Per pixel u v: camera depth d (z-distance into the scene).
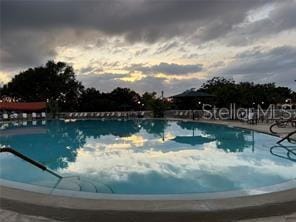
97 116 33.31
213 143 13.57
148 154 11.33
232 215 3.91
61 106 47.88
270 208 4.02
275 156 10.19
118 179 7.85
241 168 8.76
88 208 3.95
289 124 17.42
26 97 53.06
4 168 8.99
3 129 21.95
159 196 4.42
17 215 4.11
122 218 3.88
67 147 13.76
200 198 4.27
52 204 4.08
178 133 17.84
